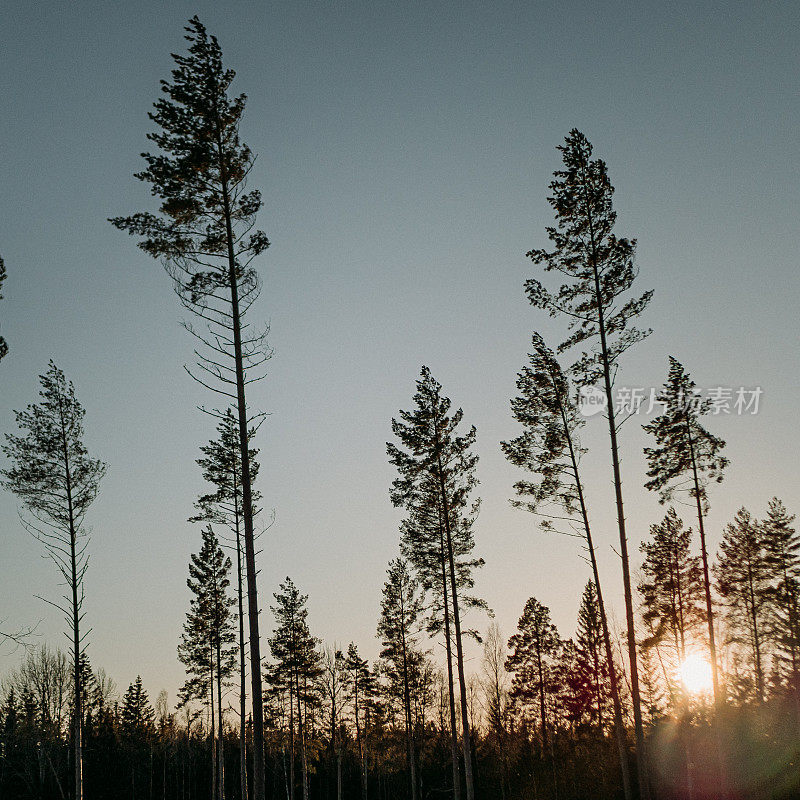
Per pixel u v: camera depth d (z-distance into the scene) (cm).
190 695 4603
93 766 7075
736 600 4459
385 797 7638
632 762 4797
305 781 5591
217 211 1997
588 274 2397
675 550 4341
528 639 5816
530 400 2753
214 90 1972
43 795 5925
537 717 6019
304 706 5706
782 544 4459
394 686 4950
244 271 1966
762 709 4606
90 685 7206
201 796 8369
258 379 1956
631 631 2255
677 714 4869
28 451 3098
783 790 4022
